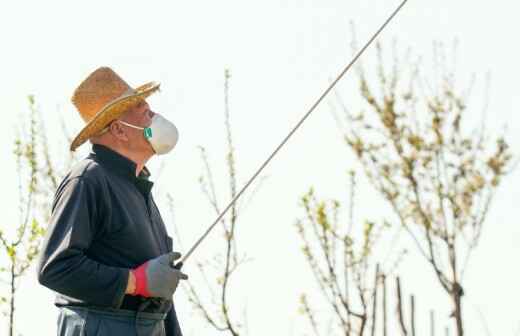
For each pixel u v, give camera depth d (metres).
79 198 8.61
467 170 18.28
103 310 8.69
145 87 9.62
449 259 17.95
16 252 13.07
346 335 16.36
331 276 16.30
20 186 13.73
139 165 9.27
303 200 16.25
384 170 18.20
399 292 17.02
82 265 8.41
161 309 8.99
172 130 9.22
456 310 17.73
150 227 9.12
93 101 9.30
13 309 13.05
